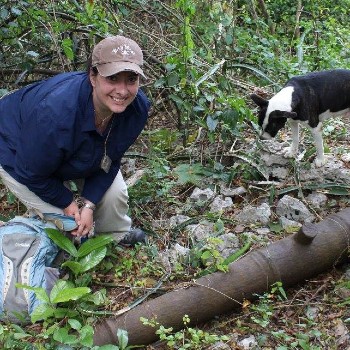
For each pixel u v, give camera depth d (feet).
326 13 27.86
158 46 15.56
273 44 20.22
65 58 15.56
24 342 9.24
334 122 16.26
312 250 10.32
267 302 10.11
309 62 19.72
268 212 12.37
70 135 9.34
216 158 14.44
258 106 14.92
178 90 14.05
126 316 9.58
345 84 13.00
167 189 13.20
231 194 13.34
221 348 9.32
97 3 15.12
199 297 9.77
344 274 10.75
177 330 9.70
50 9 14.75
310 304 10.22
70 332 9.58
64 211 10.75
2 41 14.58
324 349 9.27
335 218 10.84
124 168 14.70
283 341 9.43
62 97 9.25
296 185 13.12
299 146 14.64
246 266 10.11
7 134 10.27
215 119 13.56
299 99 12.84
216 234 11.81
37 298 9.65
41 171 9.78
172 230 12.33
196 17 16.67
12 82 15.58
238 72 17.74
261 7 24.48
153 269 10.97
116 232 11.66
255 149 14.33
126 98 9.29
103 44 9.01
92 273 10.94
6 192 14.12
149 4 16.67
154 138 15.23
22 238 10.48
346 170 13.51
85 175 10.52
